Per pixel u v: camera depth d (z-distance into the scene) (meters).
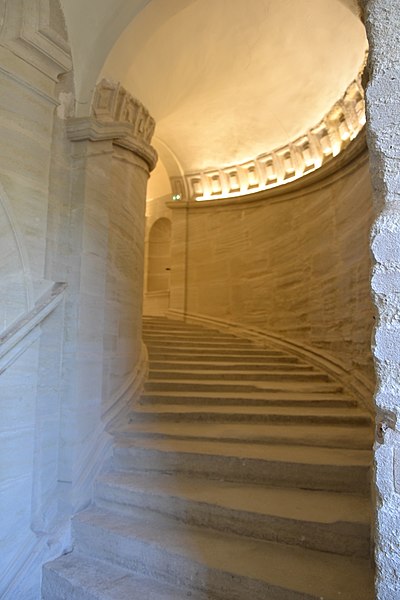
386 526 1.03
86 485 2.80
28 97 2.73
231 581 1.94
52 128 2.91
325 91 5.07
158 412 3.52
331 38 4.40
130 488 2.69
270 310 6.30
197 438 3.13
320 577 1.88
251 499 2.43
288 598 1.79
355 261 4.48
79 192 3.01
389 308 1.07
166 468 2.90
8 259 2.52
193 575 2.06
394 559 1.01
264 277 6.46
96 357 3.08
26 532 2.49
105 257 3.20
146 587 2.15
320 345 5.28
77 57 3.03
